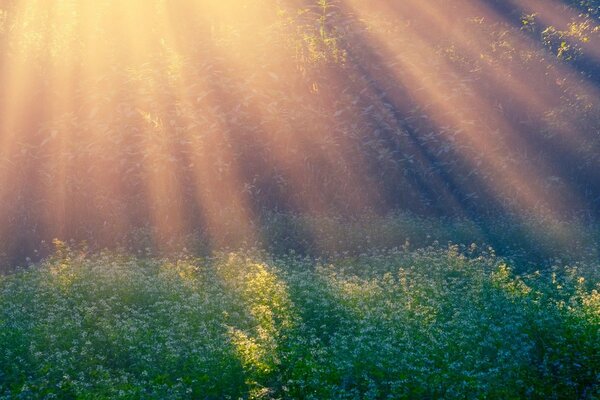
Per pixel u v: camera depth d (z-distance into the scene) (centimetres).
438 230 1591
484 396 742
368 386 783
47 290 1147
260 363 817
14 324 977
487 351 895
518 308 1010
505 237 1545
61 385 814
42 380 827
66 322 962
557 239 1517
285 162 1753
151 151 1702
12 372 861
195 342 900
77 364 877
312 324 1029
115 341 916
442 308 1070
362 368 821
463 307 1079
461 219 1711
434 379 774
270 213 1636
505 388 765
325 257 1498
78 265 1277
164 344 918
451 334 932
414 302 1065
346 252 1446
